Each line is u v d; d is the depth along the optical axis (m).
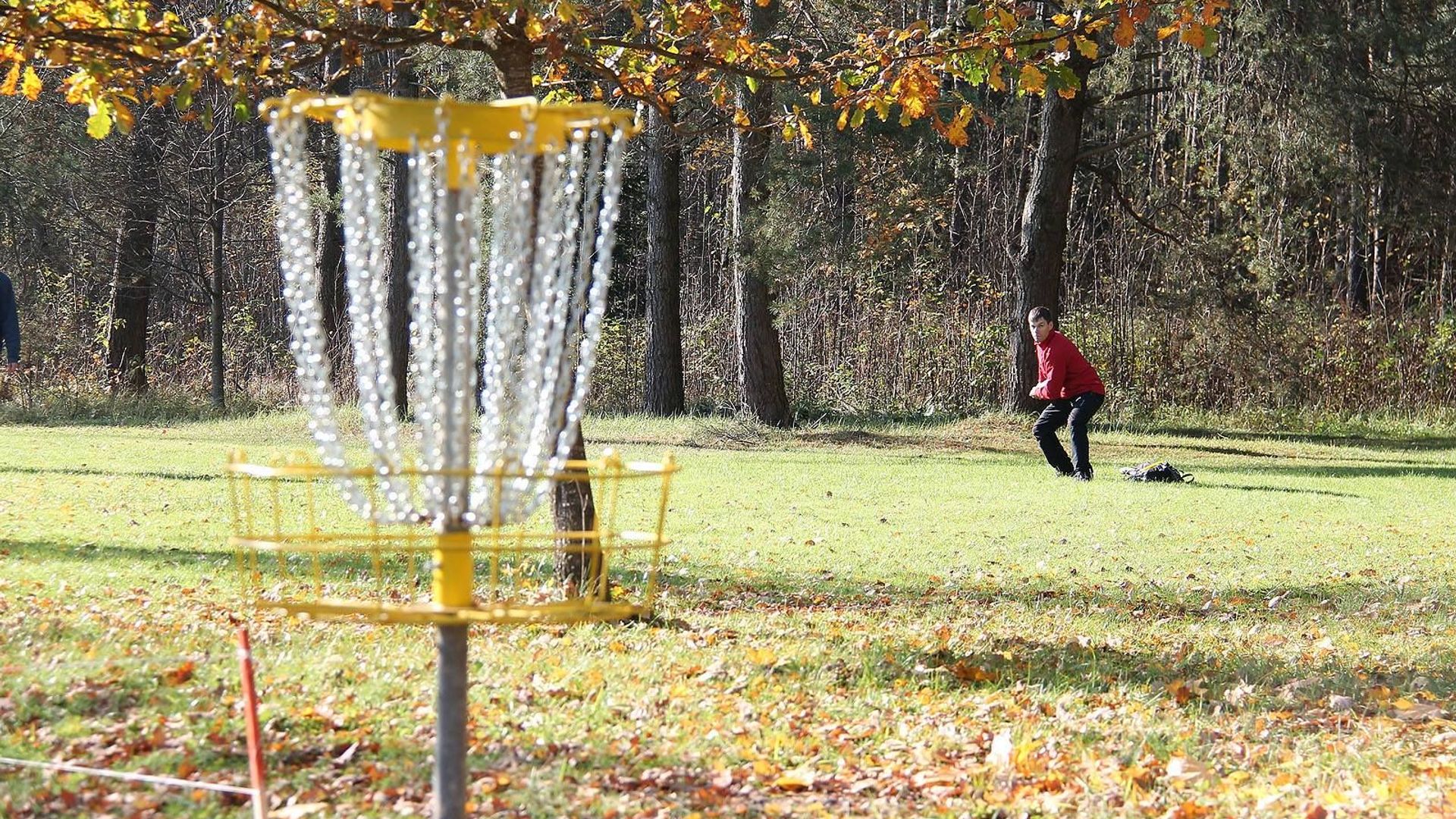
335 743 7.33
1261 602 13.98
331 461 4.91
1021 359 37.78
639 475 5.18
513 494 4.95
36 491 20.36
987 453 32.38
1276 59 37.38
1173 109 46.12
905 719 8.55
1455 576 15.79
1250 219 46.88
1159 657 10.86
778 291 38.06
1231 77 41.50
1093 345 44.69
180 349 51.66
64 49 9.99
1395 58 37.78
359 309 4.85
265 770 6.88
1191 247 40.59
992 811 6.91
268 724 7.57
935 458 31.12
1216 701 9.46
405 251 36.12
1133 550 17.61
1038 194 36.78
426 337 4.88
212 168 42.94
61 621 9.80
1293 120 39.03
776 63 12.26
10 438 32.62
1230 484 25.92
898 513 20.97
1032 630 11.74
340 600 11.60
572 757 7.34
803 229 36.16
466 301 4.67
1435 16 37.91
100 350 48.44
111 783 6.53
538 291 4.90
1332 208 45.03
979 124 48.75
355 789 6.70
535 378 4.91
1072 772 7.61
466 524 4.93
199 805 6.31
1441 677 10.28
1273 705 9.38
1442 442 37.84
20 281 49.03
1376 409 42.56
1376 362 42.94
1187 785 7.54
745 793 6.98
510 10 9.95
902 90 11.20
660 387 40.97
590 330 4.97
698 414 42.34
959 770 7.55
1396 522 20.77
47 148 44.38
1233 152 43.56
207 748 7.12
